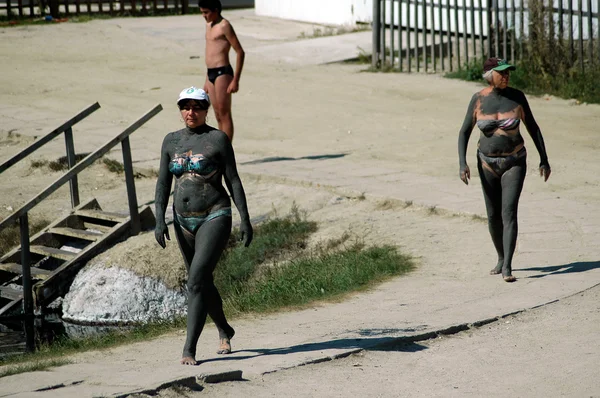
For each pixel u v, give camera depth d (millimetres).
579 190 46812
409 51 88938
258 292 35156
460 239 39625
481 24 83938
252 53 99875
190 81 85812
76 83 84375
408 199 45562
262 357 24422
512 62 83250
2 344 35219
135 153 58719
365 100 76375
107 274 39750
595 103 73750
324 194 48344
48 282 40594
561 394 21406
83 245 45344
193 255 24234
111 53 102062
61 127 45531
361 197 47250
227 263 41062
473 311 28453
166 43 108312
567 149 57250
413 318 28141
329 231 43125
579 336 25703
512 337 25984
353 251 39531
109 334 33031
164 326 31812
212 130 23875
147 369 23297
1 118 68750
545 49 80500
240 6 152750
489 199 32531
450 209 43500
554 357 24078
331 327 27969
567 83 77938
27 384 21531
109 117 70250
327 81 85188
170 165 23828
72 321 38594
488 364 23781
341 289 34125
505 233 31797
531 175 50500
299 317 30062
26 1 146000
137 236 42938
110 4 134625
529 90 78625
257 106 74250
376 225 43188
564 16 83000
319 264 38250
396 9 101750
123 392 20297
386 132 64250
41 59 97875
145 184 53469
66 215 46125
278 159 56469
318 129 65938
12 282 43469
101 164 56906
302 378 22734
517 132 31516
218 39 50375
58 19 129625
